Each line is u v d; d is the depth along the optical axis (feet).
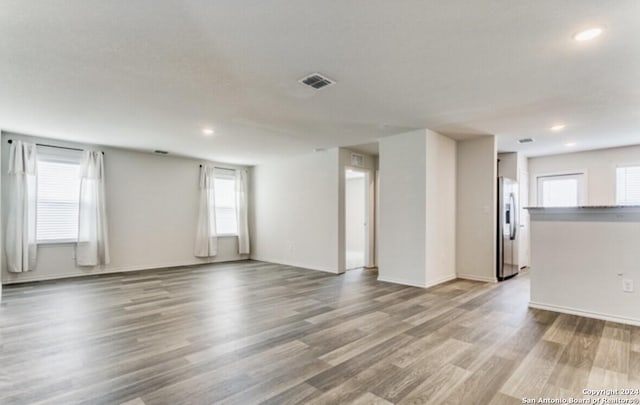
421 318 11.14
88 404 6.16
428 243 15.83
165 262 22.13
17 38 7.53
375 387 6.77
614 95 11.09
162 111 12.90
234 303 13.05
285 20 6.86
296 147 19.88
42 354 8.31
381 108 12.50
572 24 6.92
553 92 10.82
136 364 7.79
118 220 20.15
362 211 32.48
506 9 6.41
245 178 26.27
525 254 22.25
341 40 7.66
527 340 9.23
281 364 7.80
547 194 22.52
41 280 17.30
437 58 8.50
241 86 10.37
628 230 10.77
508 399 6.34
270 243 24.81
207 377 7.18
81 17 6.72
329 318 11.16
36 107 12.41
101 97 11.35
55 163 17.90
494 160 17.06
